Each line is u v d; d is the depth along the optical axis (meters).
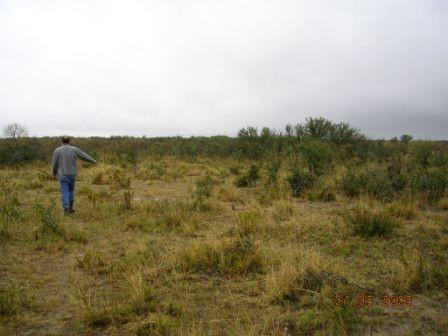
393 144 26.48
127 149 26.39
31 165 17.52
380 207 8.74
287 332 3.76
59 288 4.77
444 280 4.77
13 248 6.10
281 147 21.38
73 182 8.66
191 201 9.68
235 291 4.70
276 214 8.13
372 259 5.72
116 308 4.13
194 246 5.76
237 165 17.36
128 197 9.00
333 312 3.95
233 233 6.86
